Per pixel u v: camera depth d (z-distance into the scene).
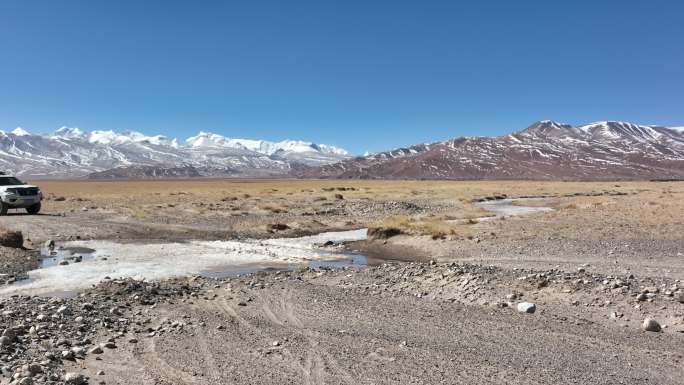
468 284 15.61
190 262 23.27
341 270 19.72
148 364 9.39
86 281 18.11
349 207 52.62
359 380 8.66
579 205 55.38
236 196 67.38
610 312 12.70
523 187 127.62
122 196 64.88
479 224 35.72
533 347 10.42
